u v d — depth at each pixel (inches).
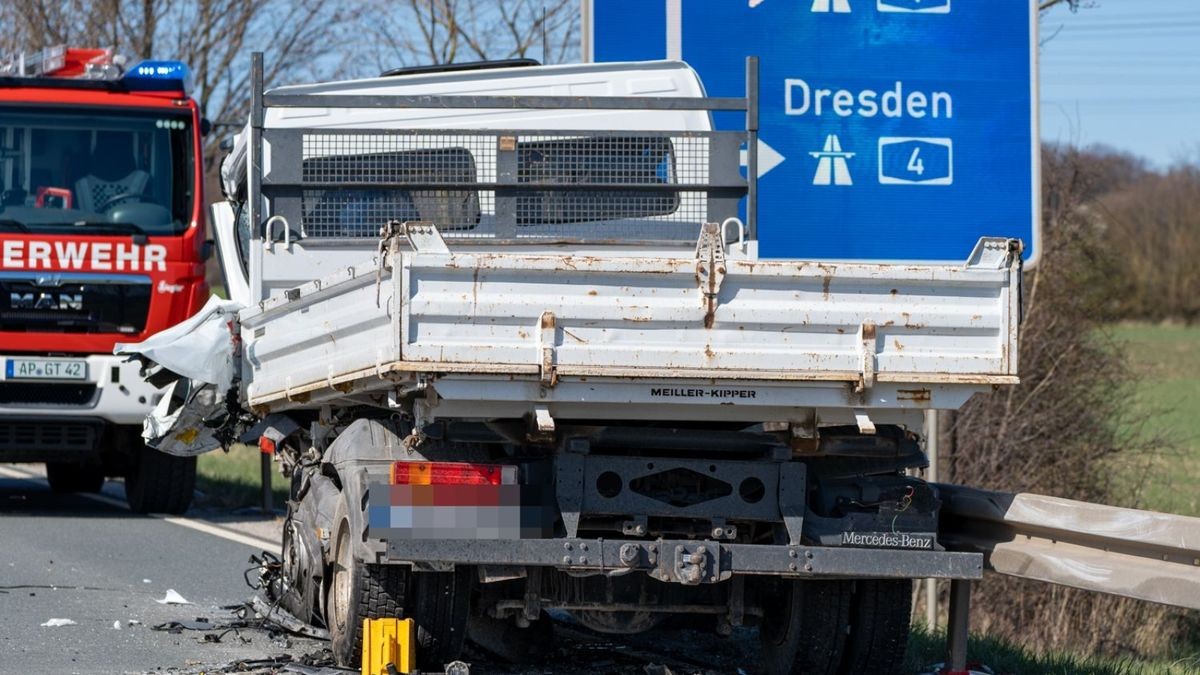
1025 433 947.3
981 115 612.7
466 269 369.1
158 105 849.5
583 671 460.8
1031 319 959.0
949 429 911.0
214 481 1062.4
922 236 609.0
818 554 406.0
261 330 493.0
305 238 484.7
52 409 815.7
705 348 382.3
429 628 419.8
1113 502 969.5
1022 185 612.7
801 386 391.2
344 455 424.8
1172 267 3179.1
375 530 393.4
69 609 545.0
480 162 488.4
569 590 428.1
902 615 435.8
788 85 605.9
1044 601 847.7
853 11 609.9
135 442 859.4
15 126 831.7
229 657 466.0
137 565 663.8
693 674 458.9
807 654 440.1
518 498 401.4
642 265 378.3
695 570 399.9
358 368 395.5
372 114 526.9
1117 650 776.3
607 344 378.0
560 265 373.7
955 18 611.8
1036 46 613.9
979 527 450.3
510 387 377.7
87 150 840.3
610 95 556.1
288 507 539.2
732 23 608.1
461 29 1439.5
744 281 384.5
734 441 415.2
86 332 824.3
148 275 836.0
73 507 900.6
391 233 368.5
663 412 393.1
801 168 605.3
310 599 487.2
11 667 441.7
